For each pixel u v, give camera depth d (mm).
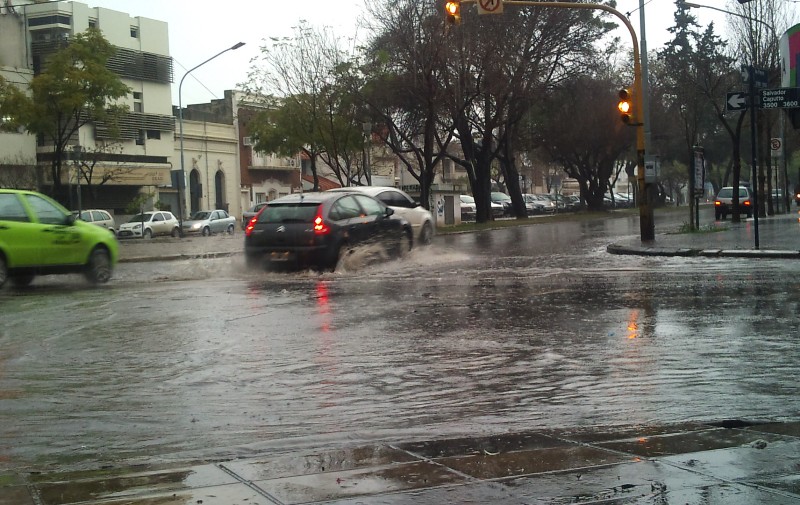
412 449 4922
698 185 28172
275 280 15727
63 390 6934
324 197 17594
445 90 42031
